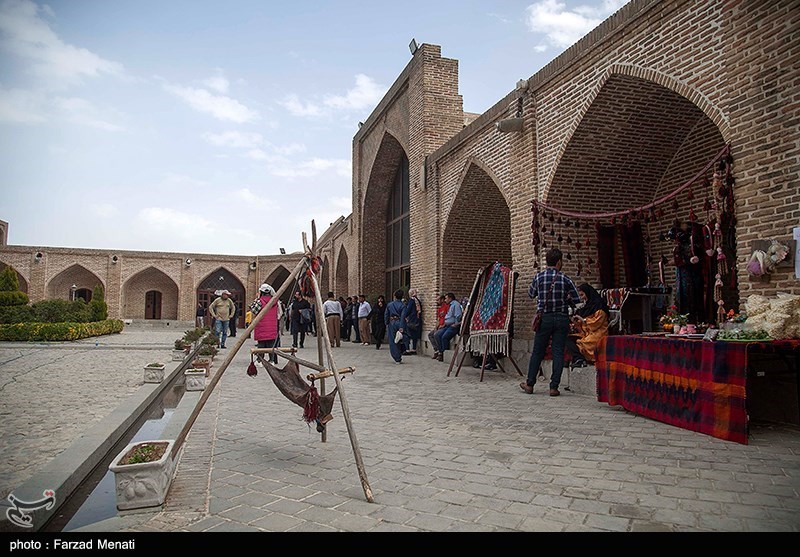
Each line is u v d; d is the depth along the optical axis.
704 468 3.62
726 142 5.55
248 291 36.25
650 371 5.28
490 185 11.75
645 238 8.93
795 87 4.89
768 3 5.15
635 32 6.85
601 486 3.31
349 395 6.93
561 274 6.81
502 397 6.71
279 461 4.00
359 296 18.83
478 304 9.01
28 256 31.94
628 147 8.27
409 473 3.65
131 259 33.84
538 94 8.87
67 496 3.47
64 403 6.20
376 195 19.61
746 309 4.89
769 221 5.07
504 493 3.22
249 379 8.69
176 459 3.68
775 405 5.02
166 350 14.02
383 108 16.91
